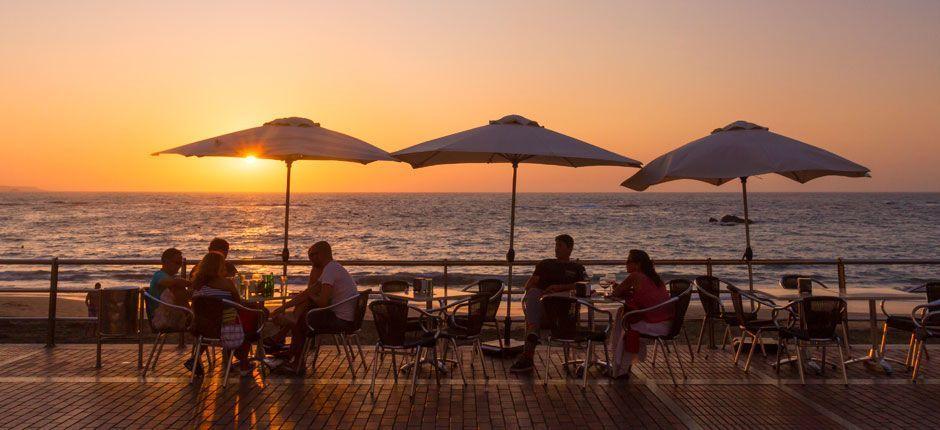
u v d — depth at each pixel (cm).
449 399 707
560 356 921
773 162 809
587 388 756
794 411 669
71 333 1154
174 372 814
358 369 837
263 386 753
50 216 9925
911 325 825
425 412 660
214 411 657
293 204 16612
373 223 8306
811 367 838
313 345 936
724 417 648
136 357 897
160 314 790
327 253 817
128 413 649
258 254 4506
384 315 725
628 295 794
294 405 680
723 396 723
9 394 712
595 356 874
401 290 938
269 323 1099
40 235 6266
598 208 13988
